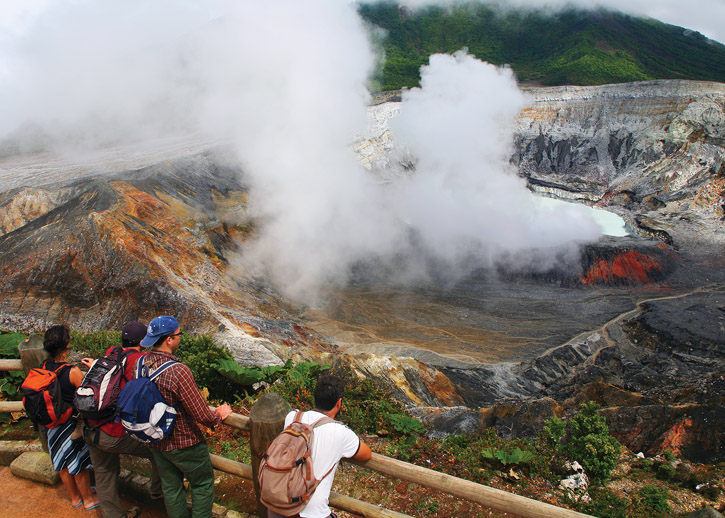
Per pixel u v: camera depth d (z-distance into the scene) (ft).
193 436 14.17
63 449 16.19
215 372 33.73
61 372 15.96
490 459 31.63
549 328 194.18
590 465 38.01
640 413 87.76
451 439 35.88
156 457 14.47
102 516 17.07
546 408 84.33
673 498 39.81
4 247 142.31
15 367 19.75
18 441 20.52
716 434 79.71
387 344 175.83
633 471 49.29
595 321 197.88
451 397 133.28
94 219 141.69
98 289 133.18
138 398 12.99
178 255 158.40
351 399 35.55
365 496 21.44
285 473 11.10
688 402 101.04
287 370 36.83
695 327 172.45
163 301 130.72
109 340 41.11
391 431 31.89
